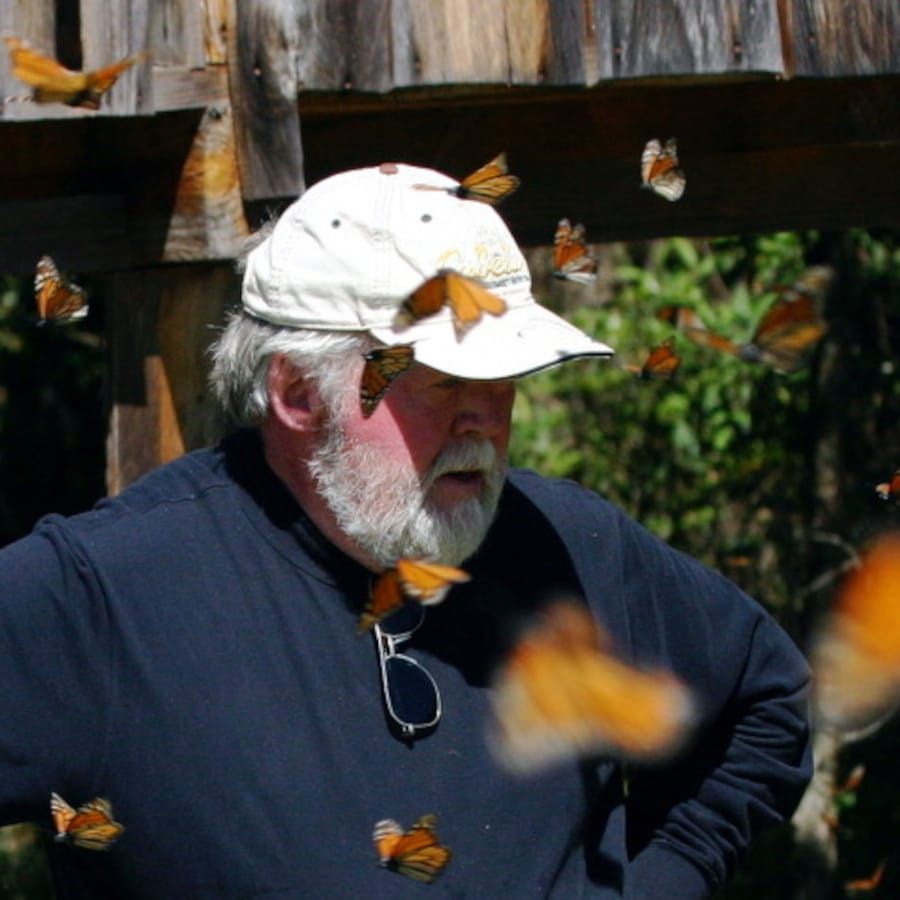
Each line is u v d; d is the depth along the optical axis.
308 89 7.34
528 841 5.18
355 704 5.11
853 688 5.33
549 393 13.82
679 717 5.47
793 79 7.91
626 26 7.64
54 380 16.38
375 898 4.98
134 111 7.10
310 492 5.25
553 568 5.55
